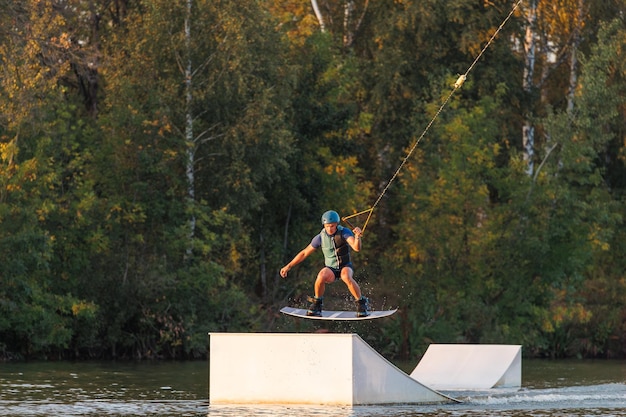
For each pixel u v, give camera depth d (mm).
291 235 104312
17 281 79562
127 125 90188
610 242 117750
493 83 109312
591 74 102750
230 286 94188
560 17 116188
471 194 100562
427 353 57156
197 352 86125
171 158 90750
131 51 90938
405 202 104750
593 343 100375
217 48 90250
